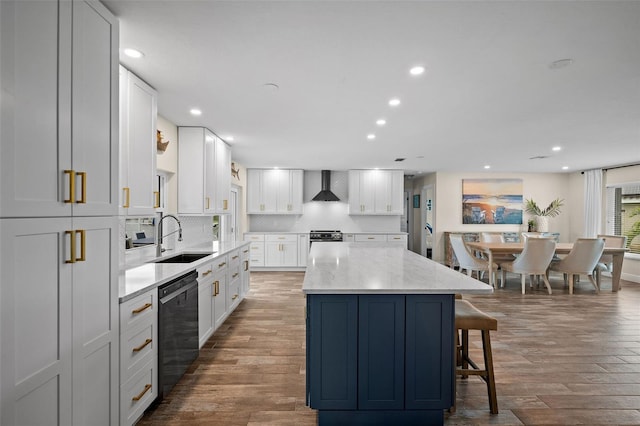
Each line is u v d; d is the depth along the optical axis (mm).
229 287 3842
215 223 5910
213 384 2414
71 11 1408
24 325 1177
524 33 1896
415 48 2076
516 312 4301
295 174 7465
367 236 7398
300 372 2602
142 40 1985
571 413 2082
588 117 3514
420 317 1922
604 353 2992
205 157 3951
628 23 1790
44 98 1270
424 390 1923
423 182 8969
